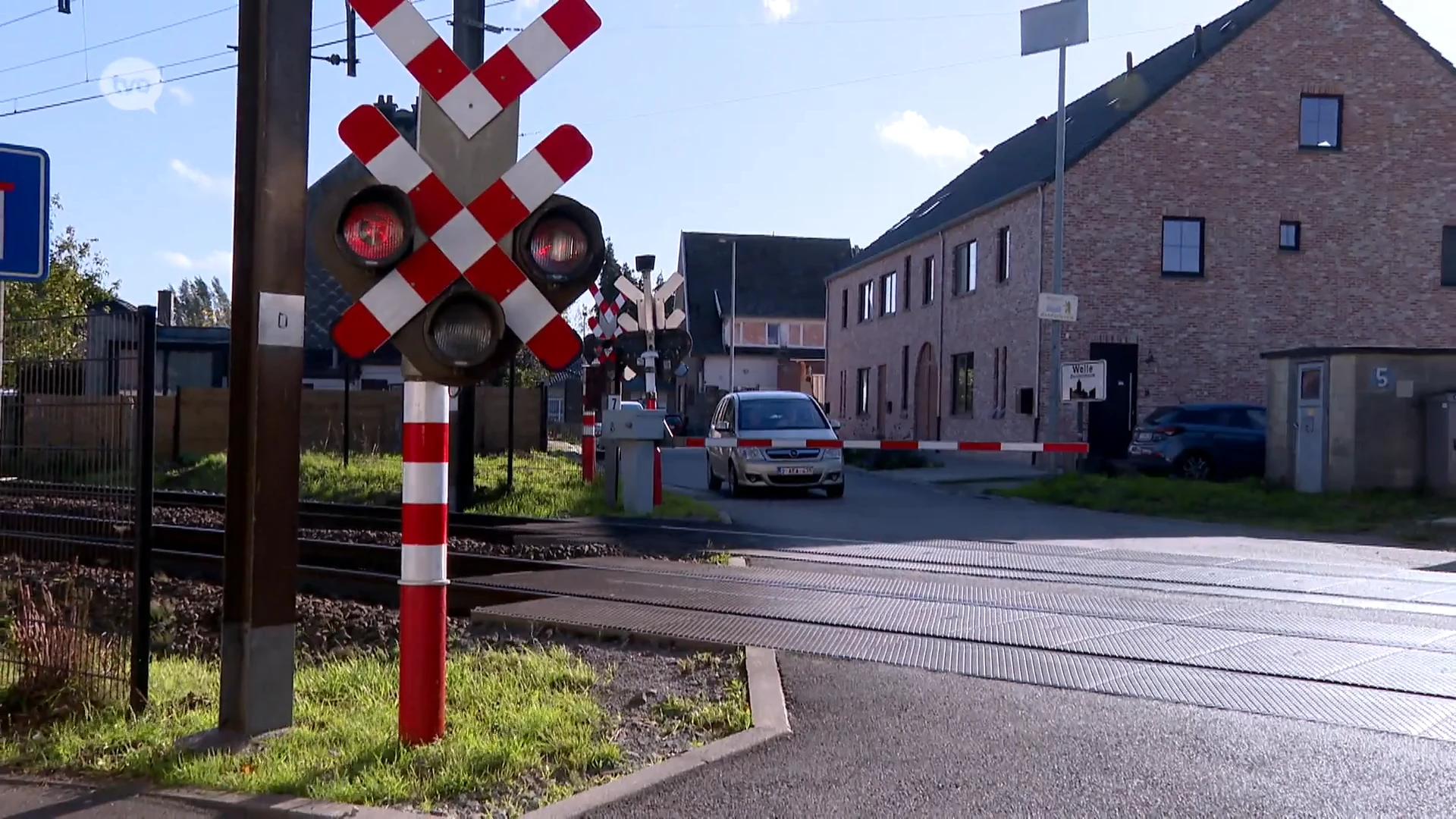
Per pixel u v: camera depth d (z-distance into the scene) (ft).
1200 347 86.94
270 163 16.94
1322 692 19.92
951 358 106.42
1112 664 21.67
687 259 224.94
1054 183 80.59
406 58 15.47
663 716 18.17
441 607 16.53
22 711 18.69
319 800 14.55
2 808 14.69
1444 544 43.75
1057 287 67.67
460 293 14.90
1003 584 31.37
